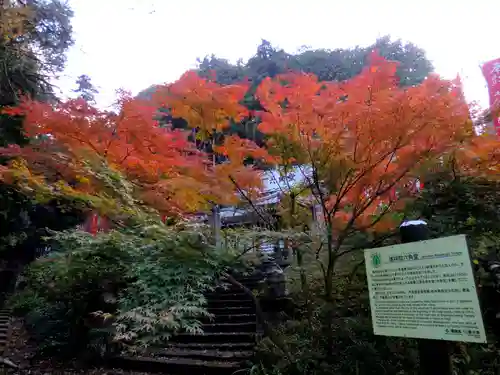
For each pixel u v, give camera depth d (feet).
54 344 20.75
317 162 12.07
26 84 26.68
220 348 17.04
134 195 13.64
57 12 31.04
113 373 16.98
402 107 9.98
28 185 13.19
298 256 13.65
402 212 12.12
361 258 12.89
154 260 13.16
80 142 12.78
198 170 11.72
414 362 10.46
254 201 13.41
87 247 15.98
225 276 13.35
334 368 11.03
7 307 30.22
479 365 9.90
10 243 29.81
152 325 10.83
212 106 11.64
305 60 50.75
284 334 13.17
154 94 11.99
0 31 23.62
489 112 10.76
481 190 11.13
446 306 6.10
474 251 11.24
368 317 11.93
